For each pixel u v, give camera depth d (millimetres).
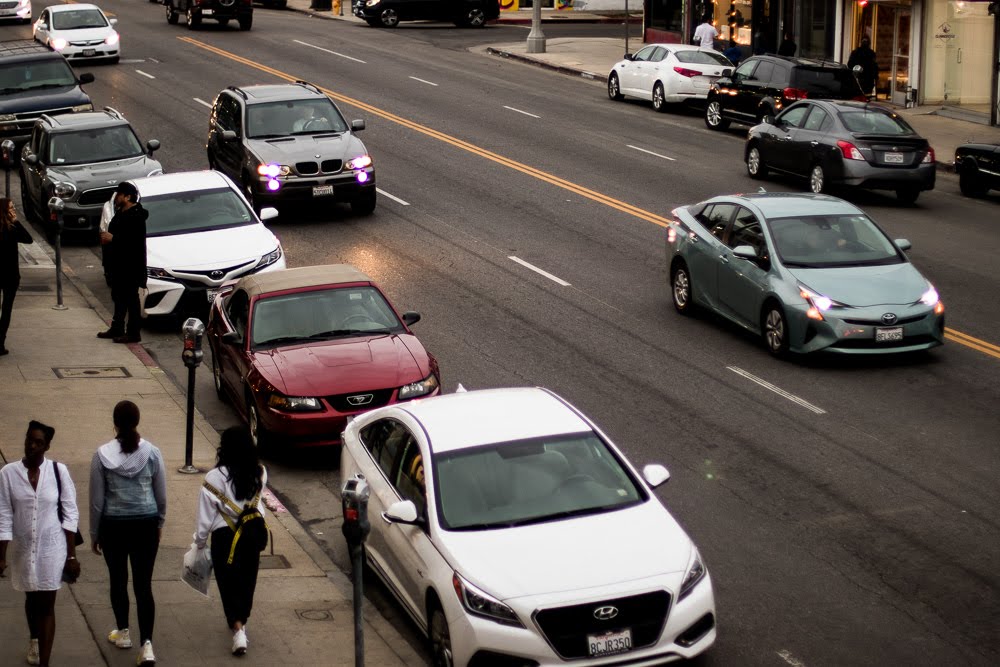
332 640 12414
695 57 48688
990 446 17609
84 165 30625
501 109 47875
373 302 19359
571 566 11383
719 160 39500
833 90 41344
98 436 18016
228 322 19547
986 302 24625
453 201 33781
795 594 13562
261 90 33625
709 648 12367
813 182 34188
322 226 31422
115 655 11711
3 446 17297
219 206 25781
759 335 22109
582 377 20781
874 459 17234
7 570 13398
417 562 12062
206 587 11906
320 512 16156
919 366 21109
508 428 13070
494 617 10984
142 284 22797
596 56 62031
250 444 11773
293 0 86500
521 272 27188
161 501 11570
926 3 47906
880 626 12844
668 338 22828
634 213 32469
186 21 70750
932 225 31234
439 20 75188
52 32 54875
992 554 14422
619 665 11031
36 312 24672
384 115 45781
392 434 13617
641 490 12586
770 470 16922
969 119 46062
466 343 22594
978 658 12219
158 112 45031
